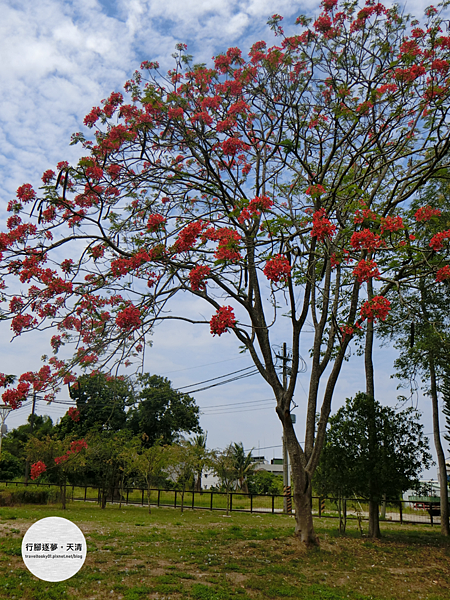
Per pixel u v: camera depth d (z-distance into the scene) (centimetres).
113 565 828
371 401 1293
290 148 987
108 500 2772
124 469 2180
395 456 1248
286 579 797
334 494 1320
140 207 1062
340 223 1009
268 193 1249
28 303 812
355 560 970
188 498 3269
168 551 970
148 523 1478
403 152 1199
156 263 898
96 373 786
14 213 835
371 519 1289
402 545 1157
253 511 2202
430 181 1257
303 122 1051
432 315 1316
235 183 1040
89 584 698
